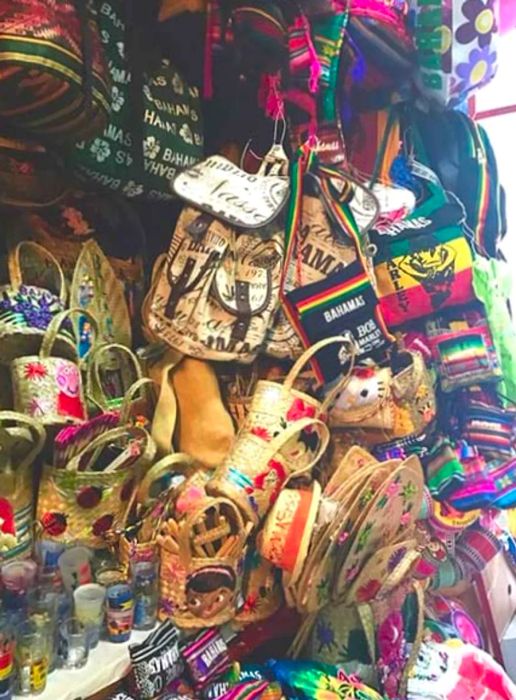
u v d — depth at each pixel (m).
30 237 1.19
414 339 1.65
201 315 1.25
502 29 1.93
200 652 1.17
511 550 2.04
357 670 1.39
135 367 1.23
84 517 1.08
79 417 1.07
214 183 1.28
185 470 1.24
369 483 1.27
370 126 1.74
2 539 1.02
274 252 1.32
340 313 1.36
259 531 1.24
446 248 1.59
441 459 1.65
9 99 0.98
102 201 1.31
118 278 1.31
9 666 0.93
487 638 1.98
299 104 1.44
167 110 1.28
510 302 1.88
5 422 1.03
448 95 1.72
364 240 1.45
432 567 1.68
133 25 1.25
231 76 1.41
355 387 1.40
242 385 1.38
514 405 1.79
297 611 1.38
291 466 1.25
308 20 1.43
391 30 1.55
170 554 1.16
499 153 2.41
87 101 0.99
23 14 0.91
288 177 1.35
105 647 1.08
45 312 1.08
